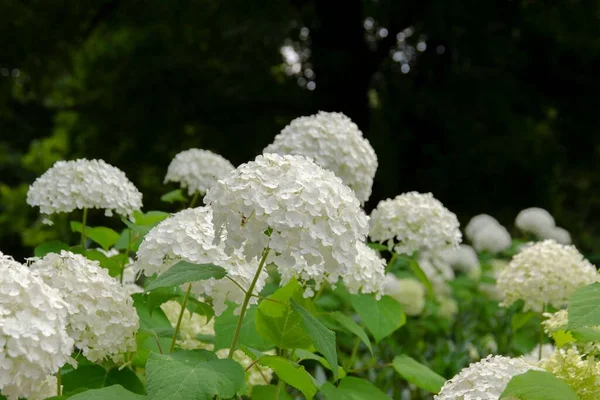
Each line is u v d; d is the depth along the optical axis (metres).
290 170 2.20
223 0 16.08
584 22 15.98
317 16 16.27
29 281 1.99
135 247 3.65
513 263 3.63
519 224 8.26
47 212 3.27
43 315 1.94
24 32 16.14
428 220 3.72
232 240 2.12
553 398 1.92
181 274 2.24
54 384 2.53
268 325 2.56
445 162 15.73
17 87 19.11
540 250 3.59
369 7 16.58
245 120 15.97
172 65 15.61
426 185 15.91
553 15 15.85
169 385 1.96
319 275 3.04
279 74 17.14
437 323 6.51
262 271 2.72
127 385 2.72
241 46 16.41
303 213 2.10
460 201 16.20
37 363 1.86
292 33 16.02
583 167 17.05
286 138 3.72
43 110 19.97
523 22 15.73
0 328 1.83
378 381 4.64
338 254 2.17
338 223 2.16
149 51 15.69
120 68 15.73
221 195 2.19
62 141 16.14
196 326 3.51
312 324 2.21
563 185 21.27
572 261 3.51
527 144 15.82
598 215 21.38
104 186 3.30
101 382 2.70
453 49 16.11
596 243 17.33
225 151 15.66
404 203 3.78
